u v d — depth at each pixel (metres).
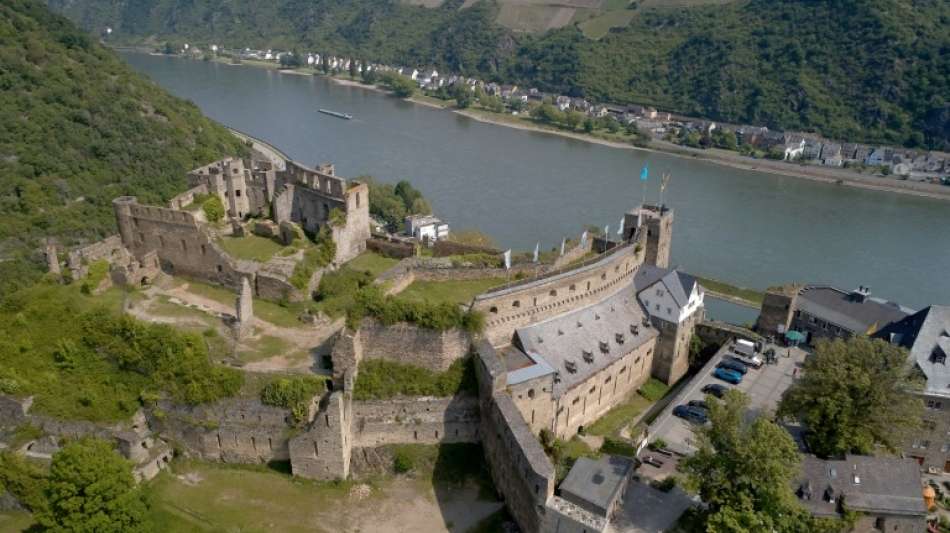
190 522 93.62
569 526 86.50
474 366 105.56
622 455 107.12
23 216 188.00
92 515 86.19
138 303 118.06
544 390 105.06
